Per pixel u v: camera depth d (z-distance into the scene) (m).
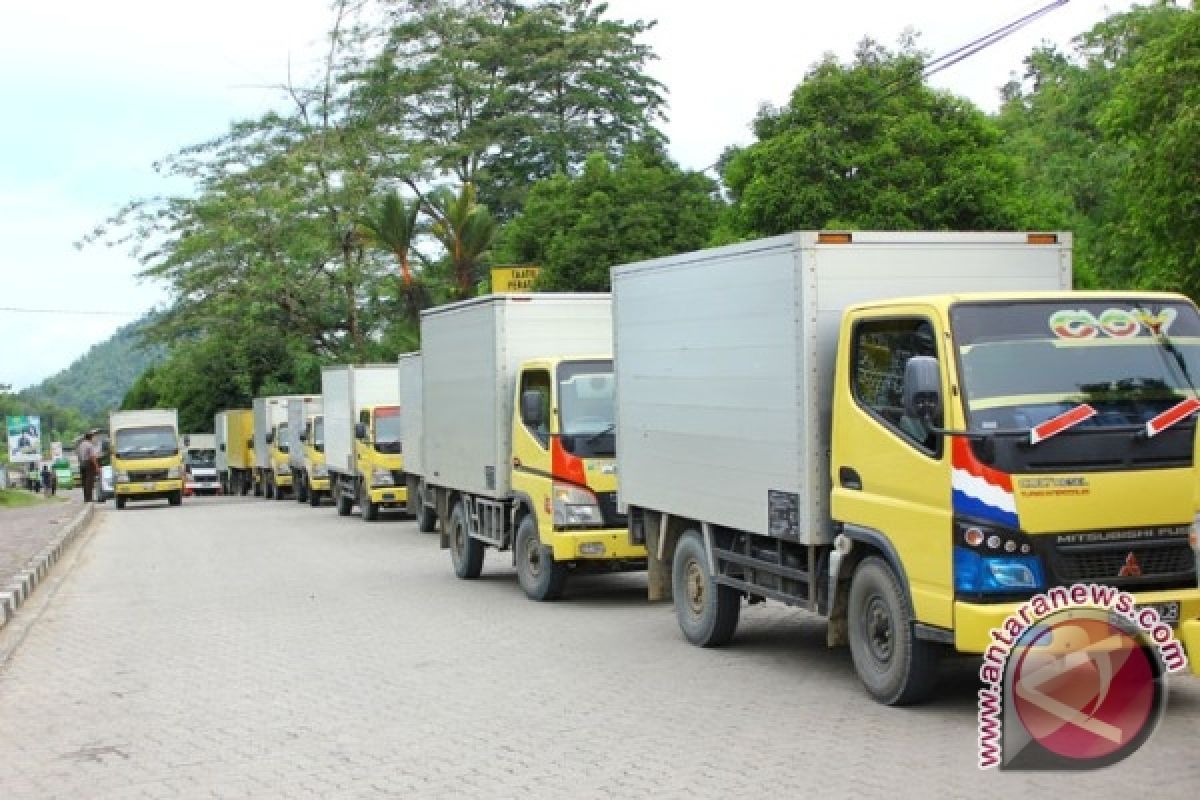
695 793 6.78
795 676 9.94
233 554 22.31
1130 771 6.77
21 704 10.27
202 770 7.84
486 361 16.02
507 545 15.86
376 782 7.36
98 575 20.08
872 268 9.30
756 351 9.88
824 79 20.36
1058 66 42.53
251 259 46.28
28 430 51.31
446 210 42.28
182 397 64.12
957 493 7.71
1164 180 13.13
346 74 48.09
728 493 10.47
